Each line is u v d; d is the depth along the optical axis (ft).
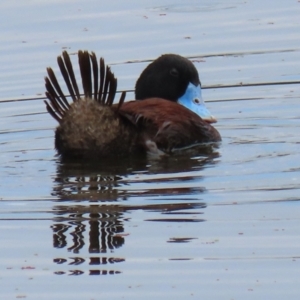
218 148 40.45
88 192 34.65
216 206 32.68
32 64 53.52
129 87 50.11
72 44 55.88
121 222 31.55
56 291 27.12
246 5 62.90
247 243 29.76
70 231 31.01
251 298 26.45
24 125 45.34
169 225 31.19
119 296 26.68
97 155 37.83
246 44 55.98
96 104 37.35
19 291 27.25
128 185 35.17
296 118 45.16
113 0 64.18
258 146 40.55
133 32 57.82
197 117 41.04
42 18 60.54
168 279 27.66
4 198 34.42
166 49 55.26
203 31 58.08
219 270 28.09
